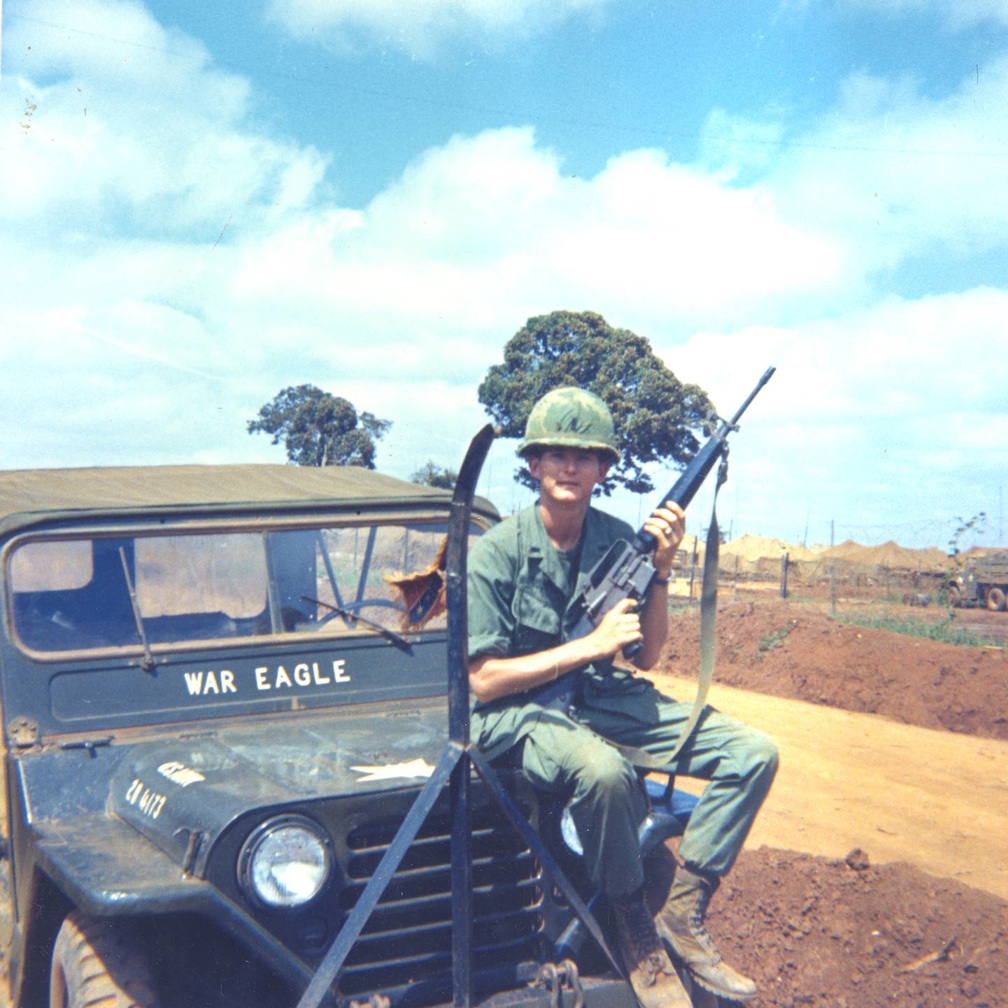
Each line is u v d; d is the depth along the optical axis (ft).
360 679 13.14
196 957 10.24
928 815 23.67
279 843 9.23
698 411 94.27
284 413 109.29
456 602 9.80
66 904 10.94
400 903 9.86
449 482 44.42
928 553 119.65
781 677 41.09
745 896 16.78
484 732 10.93
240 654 12.69
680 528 11.53
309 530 13.41
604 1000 10.15
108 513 12.48
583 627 11.28
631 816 10.16
